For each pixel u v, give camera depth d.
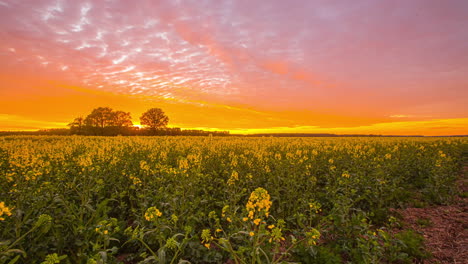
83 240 4.43
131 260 4.50
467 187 9.28
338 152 13.78
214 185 8.12
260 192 3.27
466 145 23.83
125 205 6.23
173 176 6.50
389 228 5.95
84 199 5.38
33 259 3.91
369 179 8.14
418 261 4.54
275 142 20.36
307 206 6.18
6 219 4.12
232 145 16.41
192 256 4.26
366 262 4.08
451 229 5.71
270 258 4.23
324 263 4.30
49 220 3.75
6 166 9.02
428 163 11.34
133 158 10.74
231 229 4.68
